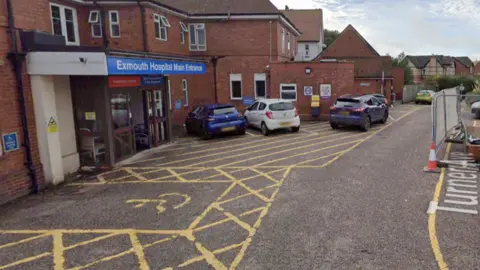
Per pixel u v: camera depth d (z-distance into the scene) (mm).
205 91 21719
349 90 20656
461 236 5320
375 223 5859
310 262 4719
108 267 4750
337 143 13242
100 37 16438
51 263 4914
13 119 7801
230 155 11633
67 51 8094
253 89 21516
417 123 19078
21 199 7758
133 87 12031
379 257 4785
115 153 10680
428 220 5918
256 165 10133
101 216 6582
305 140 14070
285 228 5781
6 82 7637
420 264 4590
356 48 35250
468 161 9719
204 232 5738
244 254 4984
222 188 8047
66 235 5812
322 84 20516
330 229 5688
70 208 7078
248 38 21203
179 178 9016
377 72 31609
